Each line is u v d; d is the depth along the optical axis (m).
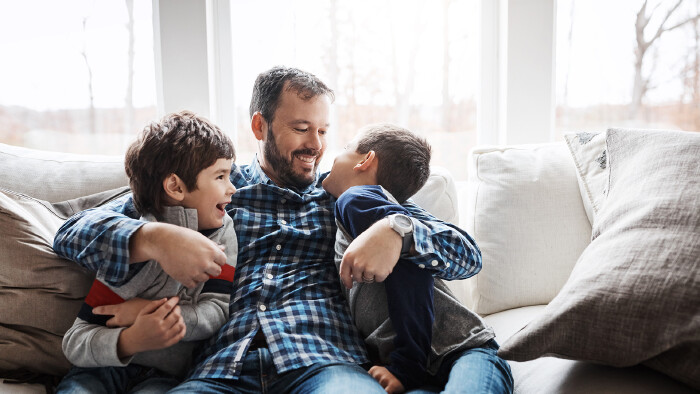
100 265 1.03
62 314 1.09
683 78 1.81
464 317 1.13
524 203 1.42
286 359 1.03
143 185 1.08
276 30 1.79
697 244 0.89
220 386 1.00
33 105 1.72
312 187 1.37
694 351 0.82
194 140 1.08
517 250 1.39
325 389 0.94
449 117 1.86
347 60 1.81
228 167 1.12
